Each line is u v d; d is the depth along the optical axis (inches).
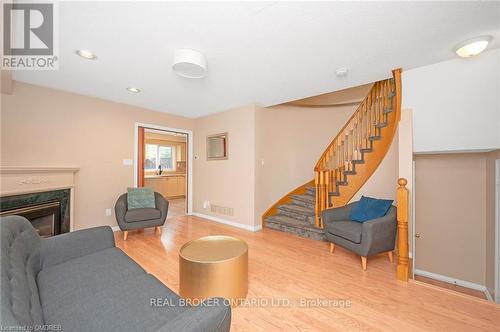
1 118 104.6
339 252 110.0
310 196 174.9
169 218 181.5
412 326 59.3
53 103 120.0
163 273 87.0
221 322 32.5
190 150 193.5
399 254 83.7
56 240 61.0
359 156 135.8
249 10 57.8
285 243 123.3
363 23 63.4
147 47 76.7
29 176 100.8
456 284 130.6
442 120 92.7
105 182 140.9
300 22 62.9
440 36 70.2
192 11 58.1
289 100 140.6
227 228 153.5
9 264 39.4
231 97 134.4
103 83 112.0
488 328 58.6
